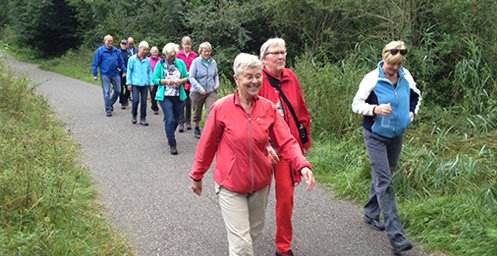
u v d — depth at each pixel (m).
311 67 9.16
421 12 10.05
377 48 10.88
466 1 9.37
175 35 19.34
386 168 4.26
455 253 4.17
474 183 5.26
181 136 8.81
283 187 3.93
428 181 5.48
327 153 6.92
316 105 8.09
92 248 3.98
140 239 4.45
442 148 6.52
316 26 13.92
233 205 3.32
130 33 20.70
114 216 4.96
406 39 9.99
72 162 6.14
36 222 4.13
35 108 8.74
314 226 4.84
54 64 25.88
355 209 5.31
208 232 4.63
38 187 4.54
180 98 7.59
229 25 15.54
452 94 8.97
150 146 8.00
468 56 9.16
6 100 8.27
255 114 3.31
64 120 9.94
